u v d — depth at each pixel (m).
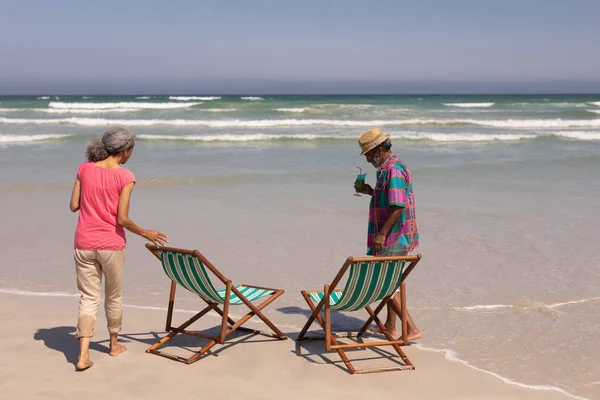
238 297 4.64
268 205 10.27
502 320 5.36
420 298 5.95
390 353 4.62
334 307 4.43
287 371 4.24
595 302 5.84
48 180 12.21
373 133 4.45
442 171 13.92
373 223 4.51
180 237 8.21
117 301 4.34
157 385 3.96
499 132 23.88
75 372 4.13
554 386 4.08
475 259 7.30
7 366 4.20
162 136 19.72
